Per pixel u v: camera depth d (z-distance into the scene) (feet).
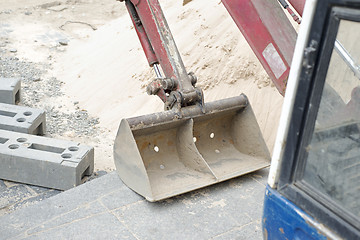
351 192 6.70
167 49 14.15
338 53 6.54
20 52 32.30
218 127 15.40
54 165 15.92
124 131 13.17
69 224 12.29
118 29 34.32
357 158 6.87
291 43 11.90
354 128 6.93
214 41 25.85
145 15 14.55
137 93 26.50
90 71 29.50
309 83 6.75
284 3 12.42
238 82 23.43
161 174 13.94
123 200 13.30
